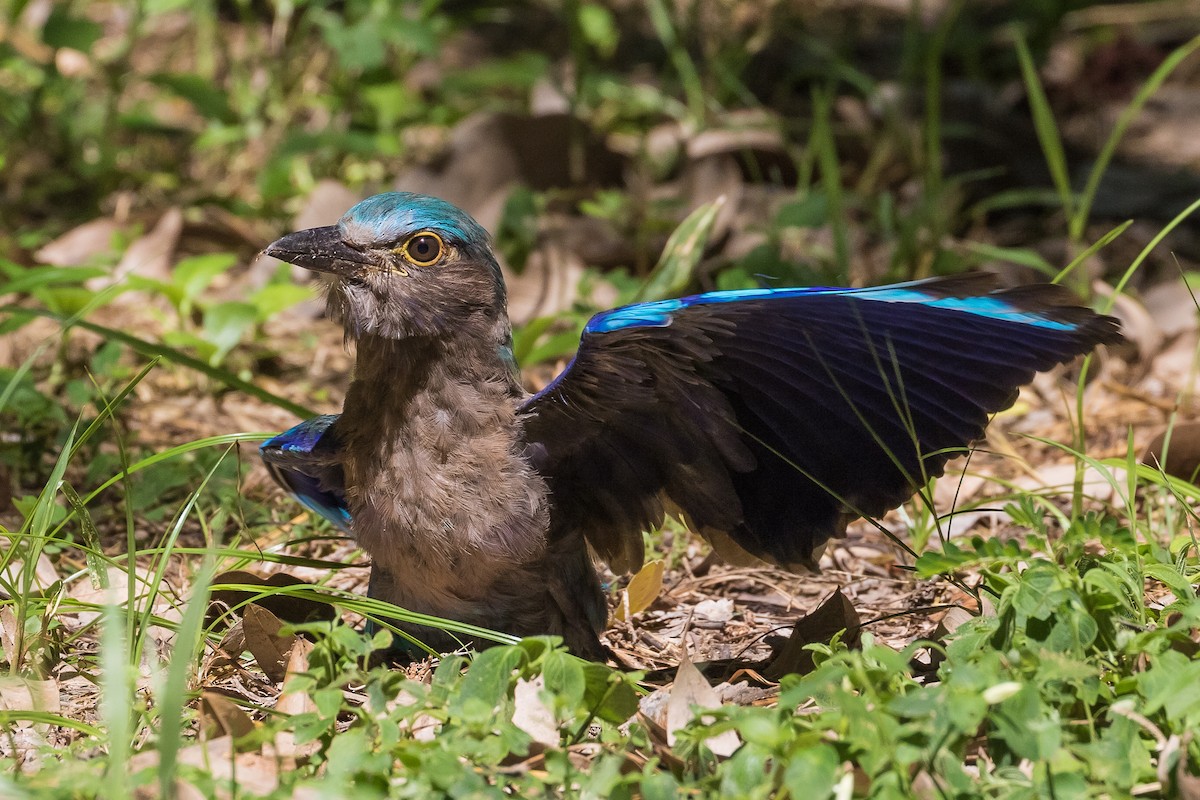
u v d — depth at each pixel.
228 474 10.55
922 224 15.08
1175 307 13.61
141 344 9.42
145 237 14.75
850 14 22.45
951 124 17.84
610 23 20.02
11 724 6.77
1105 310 9.30
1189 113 19.42
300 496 8.88
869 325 7.09
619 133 17.50
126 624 7.38
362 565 8.21
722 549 8.16
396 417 7.46
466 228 7.55
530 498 7.49
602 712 6.30
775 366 7.35
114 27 20.78
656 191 15.49
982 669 5.83
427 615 7.76
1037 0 21.00
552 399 7.41
